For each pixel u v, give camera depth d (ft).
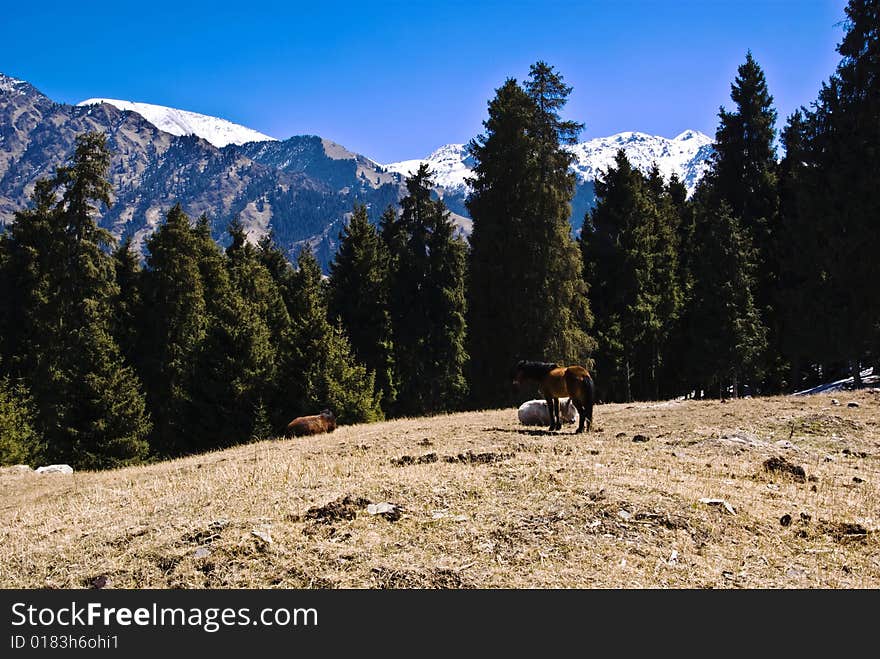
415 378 150.00
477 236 122.83
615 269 144.25
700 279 131.95
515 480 29.73
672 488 28.84
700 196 181.37
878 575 21.99
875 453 40.88
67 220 127.54
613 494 27.22
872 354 103.65
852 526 25.48
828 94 102.73
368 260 160.04
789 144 149.18
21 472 64.03
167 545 24.48
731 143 152.66
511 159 119.44
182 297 144.36
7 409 104.32
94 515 32.04
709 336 127.65
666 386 158.92
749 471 34.24
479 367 121.19
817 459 39.09
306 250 203.00
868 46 96.53
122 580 22.63
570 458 35.29
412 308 151.43
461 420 63.77
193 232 173.88
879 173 93.50
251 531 24.58
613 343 134.41
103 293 131.75
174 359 135.33
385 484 29.89
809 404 59.06
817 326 108.47
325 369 113.39
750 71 152.25
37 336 138.21
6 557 26.37
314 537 24.25
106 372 104.73
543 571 21.45
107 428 101.96
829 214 100.94
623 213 150.51
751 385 135.54
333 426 68.23
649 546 23.08
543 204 118.52
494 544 23.08
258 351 109.60
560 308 115.55
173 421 119.03
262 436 105.19
